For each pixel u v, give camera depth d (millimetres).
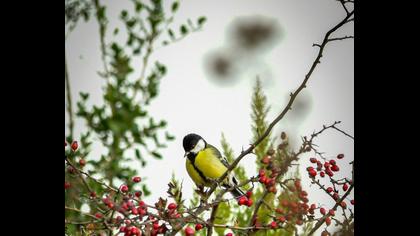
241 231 7113
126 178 8047
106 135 8297
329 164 7211
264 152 9156
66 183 6652
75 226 6980
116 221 6535
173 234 6578
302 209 6961
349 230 6555
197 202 9180
